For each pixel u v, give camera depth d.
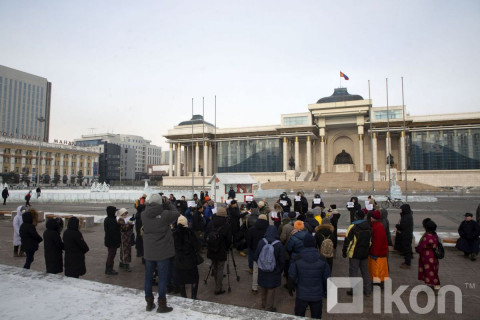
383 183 71.31
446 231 18.48
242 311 5.84
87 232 19.03
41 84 158.25
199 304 6.24
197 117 109.00
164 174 176.62
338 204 38.09
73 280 7.63
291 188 74.56
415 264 12.27
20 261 12.73
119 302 6.33
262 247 7.77
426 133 82.75
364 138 92.75
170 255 6.27
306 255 6.77
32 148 104.94
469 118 77.94
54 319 5.54
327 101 93.69
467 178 77.50
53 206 35.81
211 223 9.71
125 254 11.40
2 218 26.08
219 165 101.25
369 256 9.34
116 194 41.19
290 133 92.19
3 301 6.32
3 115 142.00
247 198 19.94
